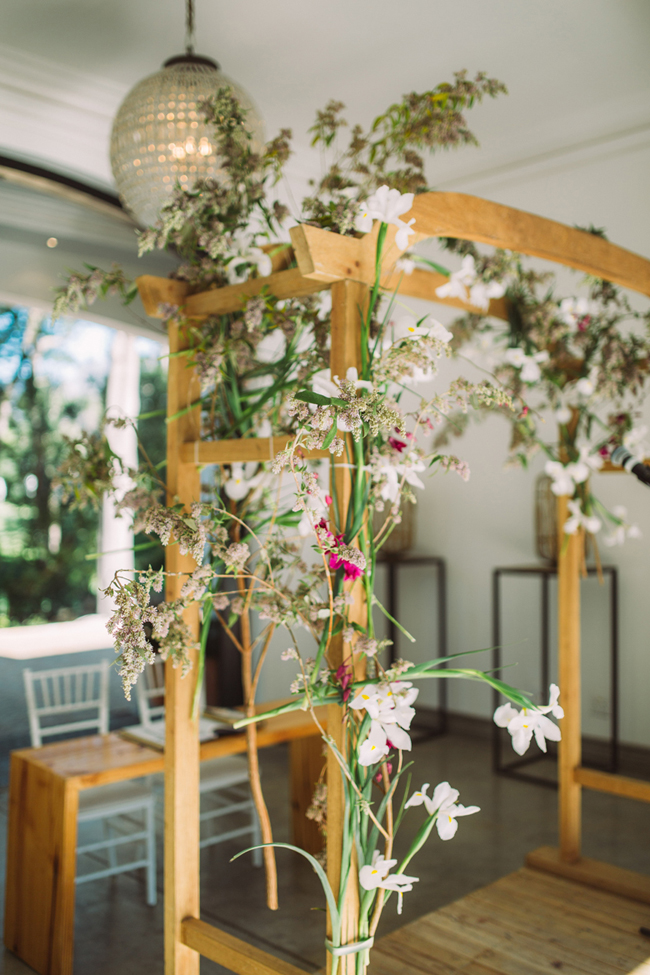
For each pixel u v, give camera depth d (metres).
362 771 1.62
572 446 3.07
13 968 2.54
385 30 3.36
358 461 1.61
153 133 2.26
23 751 2.75
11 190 4.14
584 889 2.70
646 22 3.33
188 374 2.09
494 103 4.07
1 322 10.23
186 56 2.46
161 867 3.28
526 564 4.85
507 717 1.60
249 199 1.96
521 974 2.15
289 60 3.58
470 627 5.14
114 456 2.09
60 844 2.45
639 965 2.20
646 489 4.30
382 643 1.58
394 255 1.74
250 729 1.92
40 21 3.24
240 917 2.84
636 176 4.30
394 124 1.91
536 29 3.37
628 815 3.85
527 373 2.79
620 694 4.40
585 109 4.14
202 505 1.70
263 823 1.88
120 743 2.85
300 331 2.01
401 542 5.23
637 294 4.27
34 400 10.34
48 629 8.50
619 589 4.41
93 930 2.75
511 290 2.95
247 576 1.73
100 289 2.01
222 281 2.08
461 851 3.43
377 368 1.64
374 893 1.62
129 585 1.49
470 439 5.14
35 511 10.02
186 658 1.75
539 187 4.70
